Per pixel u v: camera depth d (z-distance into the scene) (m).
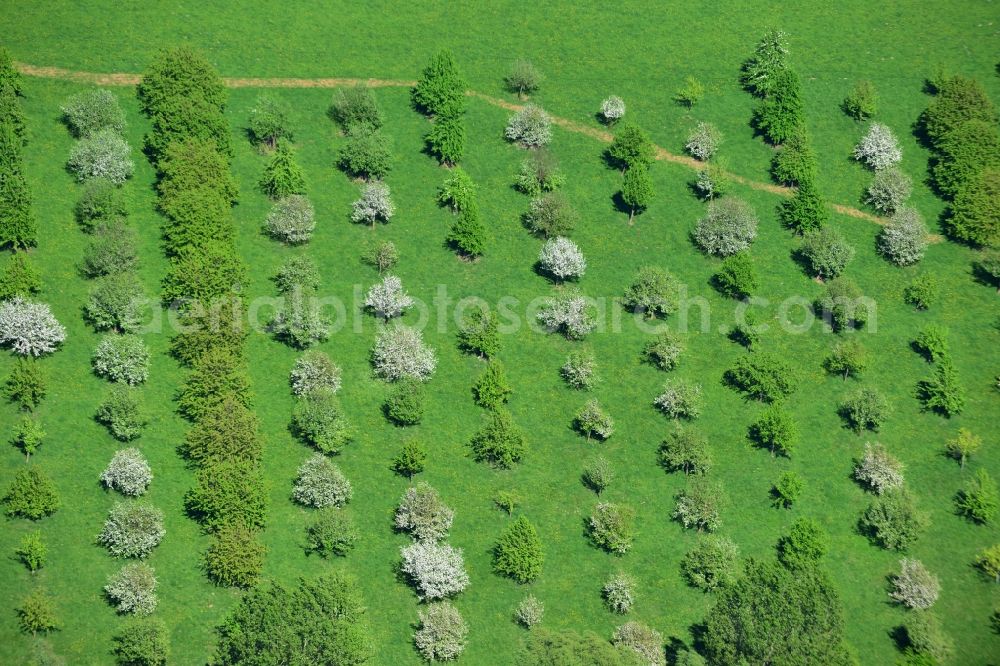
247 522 129.88
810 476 141.75
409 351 143.88
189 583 127.75
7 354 141.00
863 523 138.25
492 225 161.38
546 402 145.00
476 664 125.50
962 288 160.62
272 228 155.62
